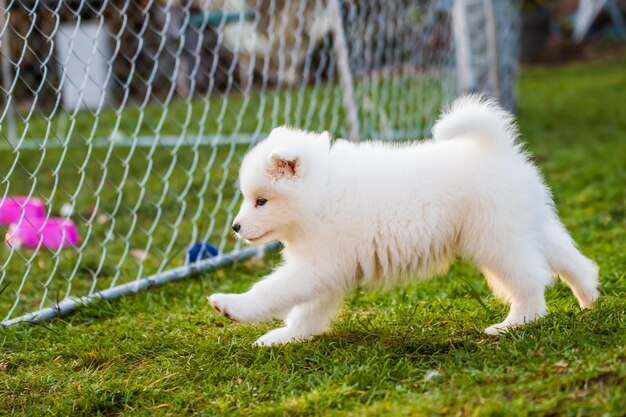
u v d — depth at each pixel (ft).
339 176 5.34
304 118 10.89
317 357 5.18
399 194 5.32
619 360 4.70
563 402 4.47
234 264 6.87
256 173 5.34
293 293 5.30
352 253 5.34
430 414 4.51
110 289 6.28
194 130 13.07
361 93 9.54
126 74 14.12
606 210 7.95
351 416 4.61
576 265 5.62
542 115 15.25
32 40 11.21
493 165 5.33
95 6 9.95
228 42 14.21
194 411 4.85
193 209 8.41
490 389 4.63
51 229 7.41
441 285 6.33
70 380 5.17
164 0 10.21
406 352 5.22
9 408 4.98
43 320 5.95
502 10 14.23
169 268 6.93
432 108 11.33
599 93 18.52
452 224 5.36
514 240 5.31
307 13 10.66
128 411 4.89
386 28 10.62
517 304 5.39
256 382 5.02
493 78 12.50
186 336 5.64
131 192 9.16
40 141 12.12
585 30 30.07
